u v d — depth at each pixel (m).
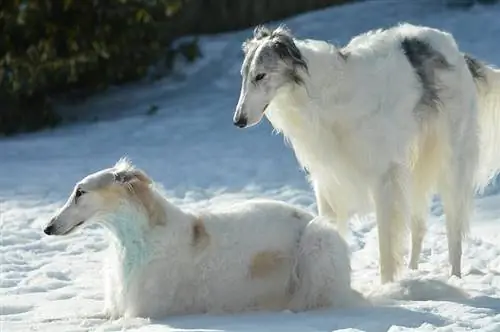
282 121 11.56
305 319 9.38
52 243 14.28
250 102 11.11
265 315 9.67
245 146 20.91
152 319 9.65
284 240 10.15
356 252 13.79
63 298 11.15
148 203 9.85
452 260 12.31
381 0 28.33
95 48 23.84
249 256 10.01
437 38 12.30
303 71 11.18
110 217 9.81
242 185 17.84
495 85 12.98
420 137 12.20
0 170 19.70
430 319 9.34
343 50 11.66
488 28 25.33
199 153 20.50
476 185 12.68
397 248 11.65
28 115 23.78
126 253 9.87
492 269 12.45
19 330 9.35
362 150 11.48
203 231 9.98
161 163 19.75
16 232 14.88
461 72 12.36
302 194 17.00
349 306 9.95
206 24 28.03
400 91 11.73
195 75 26.05
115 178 9.80
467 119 12.38
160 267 9.84
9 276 12.34
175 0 24.83
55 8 23.97
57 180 18.69
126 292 9.92
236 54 26.45
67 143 22.09
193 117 23.31
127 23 24.11
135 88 25.97
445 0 27.78
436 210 16.03
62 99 25.55
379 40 11.96
